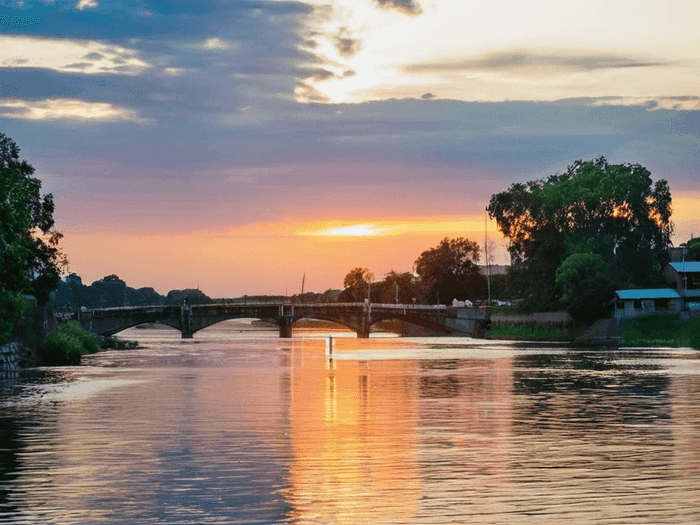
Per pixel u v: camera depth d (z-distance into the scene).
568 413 51.44
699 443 39.81
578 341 193.75
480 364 105.50
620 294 194.50
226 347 182.38
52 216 149.75
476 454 36.88
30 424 46.25
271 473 32.88
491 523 25.91
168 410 52.75
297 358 124.94
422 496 29.19
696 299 194.62
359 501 28.52
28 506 27.88
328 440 40.59
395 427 45.03
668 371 90.69
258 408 53.94
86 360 120.44
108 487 30.52
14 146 146.25
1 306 92.62
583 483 31.11
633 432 43.28
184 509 27.50
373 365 103.94
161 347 182.00
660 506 27.78
